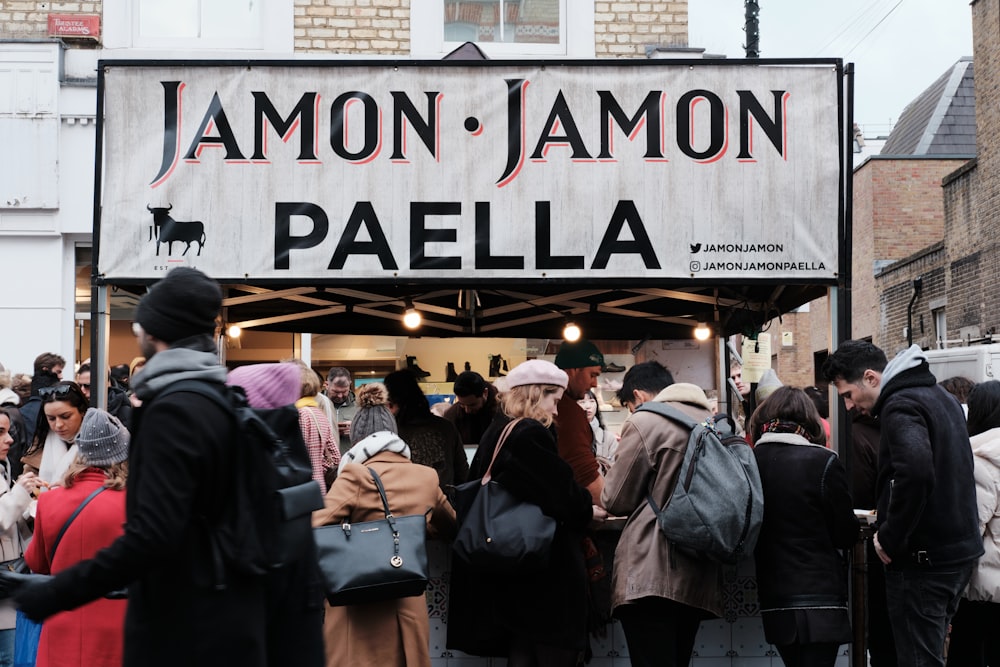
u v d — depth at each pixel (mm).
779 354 31609
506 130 6059
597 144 6059
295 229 6000
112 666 4340
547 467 5086
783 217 6027
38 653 4410
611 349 9727
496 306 8836
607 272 6016
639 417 5297
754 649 5871
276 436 3230
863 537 5805
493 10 10617
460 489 5211
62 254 10539
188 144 5996
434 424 7598
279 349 9734
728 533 5051
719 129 6059
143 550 2936
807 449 5289
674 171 6047
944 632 5324
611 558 5891
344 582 4859
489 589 5270
